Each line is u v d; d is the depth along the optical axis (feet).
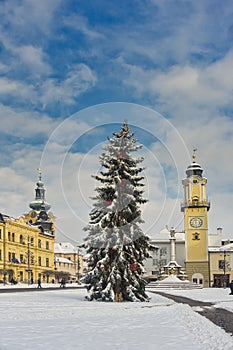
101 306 87.71
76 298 114.01
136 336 48.85
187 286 233.76
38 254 309.42
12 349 41.27
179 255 337.72
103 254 104.58
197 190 316.81
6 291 157.07
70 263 415.03
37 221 340.39
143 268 105.60
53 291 159.53
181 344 43.57
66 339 46.85
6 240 266.36
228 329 54.75
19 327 55.88
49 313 71.67
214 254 314.76
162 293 162.20
